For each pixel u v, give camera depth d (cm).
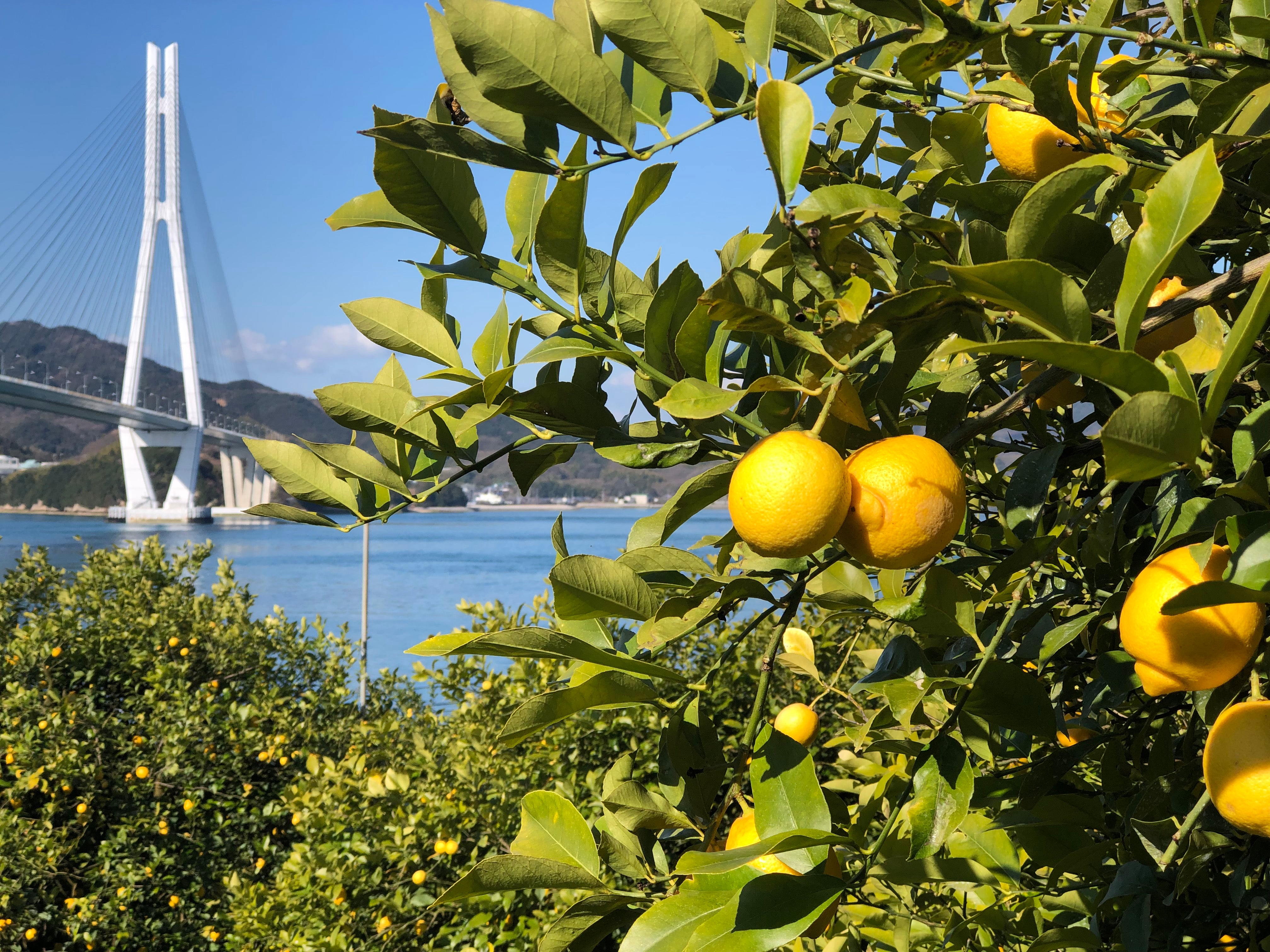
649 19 89
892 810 136
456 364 116
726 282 78
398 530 8450
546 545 5812
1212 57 88
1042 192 79
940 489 80
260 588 3077
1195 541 83
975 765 122
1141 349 98
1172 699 115
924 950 180
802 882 83
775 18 89
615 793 105
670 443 109
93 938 523
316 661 761
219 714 629
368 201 108
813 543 76
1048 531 135
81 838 573
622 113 89
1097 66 108
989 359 108
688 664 523
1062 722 125
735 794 100
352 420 117
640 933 83
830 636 486
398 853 387
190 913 567
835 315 88
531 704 91
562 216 93
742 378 116
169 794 611
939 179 108
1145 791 105
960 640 121
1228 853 117
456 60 95
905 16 86
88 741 596
